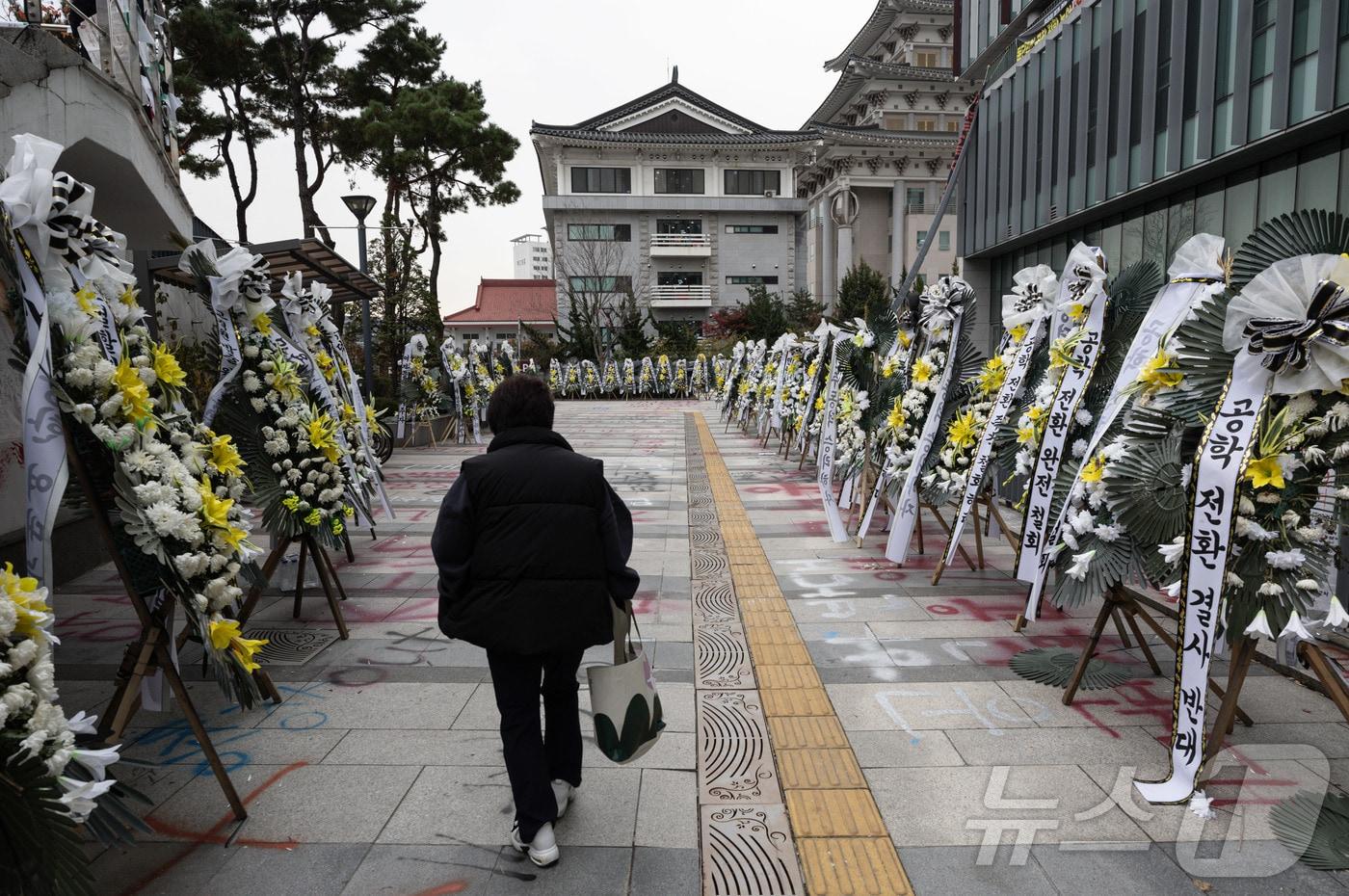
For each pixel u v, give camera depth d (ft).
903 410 21.68
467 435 56.03
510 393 8.98
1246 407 9.53
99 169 21.81
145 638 9.43
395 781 10.25
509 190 89.86
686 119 155.94
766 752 10.99
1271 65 21.27
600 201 149.69
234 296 14.84
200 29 64.39
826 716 12.08
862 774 10.37
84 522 20.35
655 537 24.82
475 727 11.79
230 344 14.87
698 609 17.48
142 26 27.43
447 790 10.03
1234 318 9.39
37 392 8.28
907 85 137.18
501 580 8.18
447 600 8.41
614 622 8.86
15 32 16.22
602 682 8.57
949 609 17.30
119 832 7.48
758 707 12.41
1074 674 12.46
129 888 8.16
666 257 153.48
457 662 14.40
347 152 78.69
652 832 9.14
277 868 8.50
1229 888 8.07
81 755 6.80
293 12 70.79
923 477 20.77
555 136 146.20
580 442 53.16
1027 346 16.88
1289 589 9.52
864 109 144.56
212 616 9.87
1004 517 26.81
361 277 34.81
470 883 8.23
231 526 10.16
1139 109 27.68
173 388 10.53
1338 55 19.10
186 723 11.95
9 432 17.49
